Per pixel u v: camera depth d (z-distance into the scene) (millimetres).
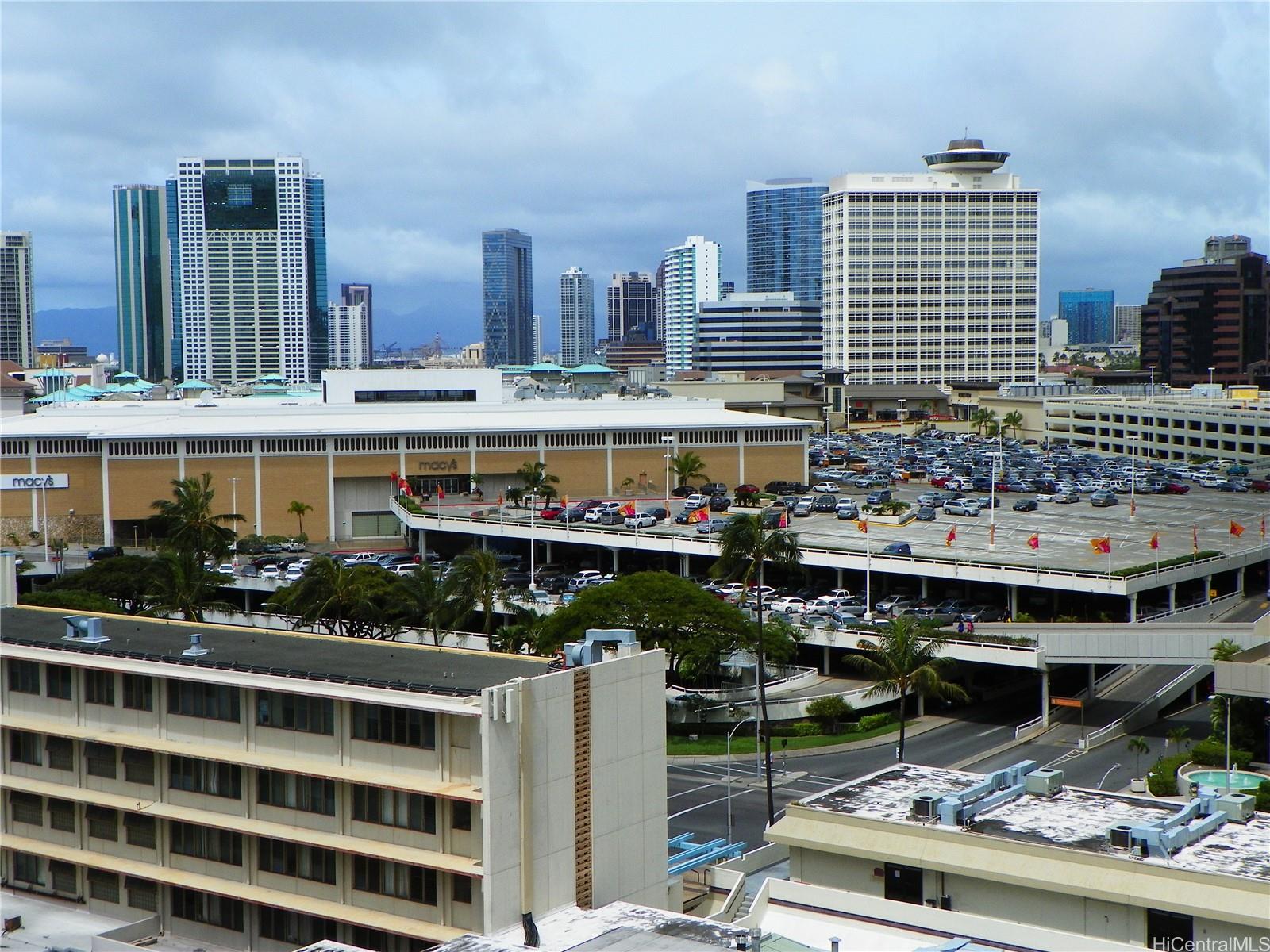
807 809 85750
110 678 92375
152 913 90938
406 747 80250
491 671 84812
